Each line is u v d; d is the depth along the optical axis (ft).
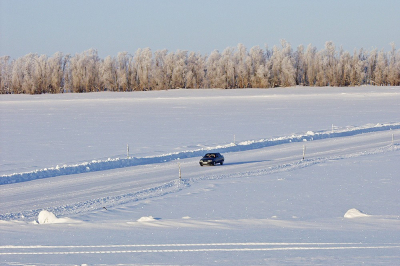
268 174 191.42
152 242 87.86
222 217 117.39
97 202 142.61
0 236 96.07
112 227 104.27
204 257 76.23
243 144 285.43
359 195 147.64
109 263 73.41
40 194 159.74
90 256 77.87
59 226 106.63
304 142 303.48
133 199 146.10
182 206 134.21
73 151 269.03
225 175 191.01
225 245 84.58
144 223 108.17
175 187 166.20
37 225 108.47
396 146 271.49
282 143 300.20
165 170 207.82
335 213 121.80
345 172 192.95
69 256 78.07
